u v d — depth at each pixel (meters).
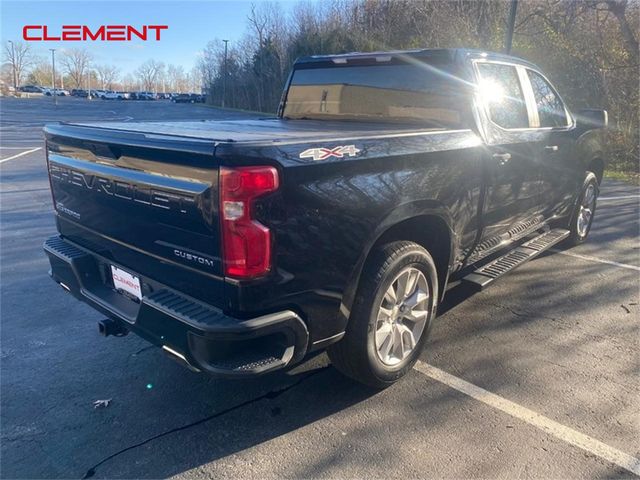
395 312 3.13
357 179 2.66
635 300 4.57
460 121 3.69
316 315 2.61
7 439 2.73
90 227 3.12
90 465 2.55
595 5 16.98
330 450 2.67
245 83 57.03
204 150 2.23
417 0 24.61
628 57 15.98
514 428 2.83
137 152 2.59
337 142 2.56
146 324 2.60
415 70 3.92
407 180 2.95
